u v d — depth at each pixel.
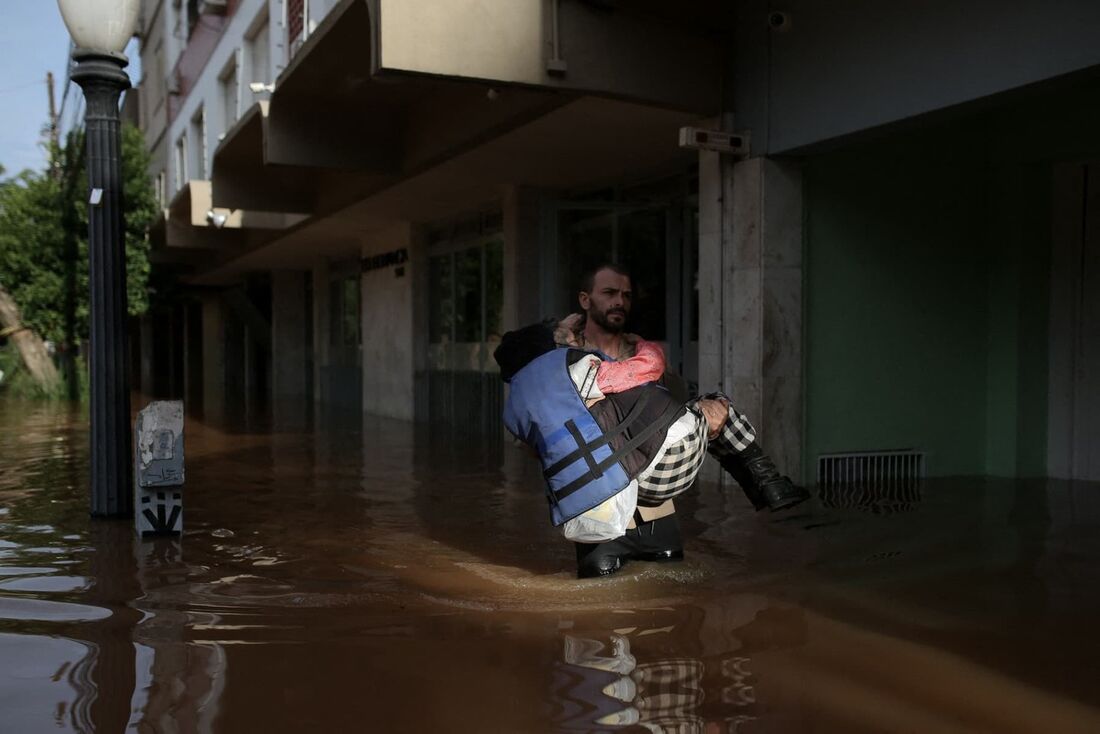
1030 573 4.34
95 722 2.65
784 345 7.18
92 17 6.16
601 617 3.65
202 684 2.95
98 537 5.54
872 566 4.50
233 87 19.61
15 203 21.00
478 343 13.09
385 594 4.08
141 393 24.56
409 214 13.90
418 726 2.60
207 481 7.96
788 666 3.07
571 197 11.32
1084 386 7.57
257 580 4.39
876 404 7.58
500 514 6.29
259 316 25.97
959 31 5.63
